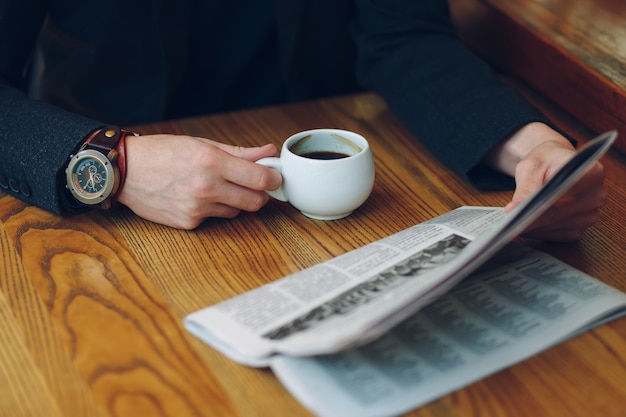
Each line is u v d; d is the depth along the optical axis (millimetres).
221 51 1583
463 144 1150
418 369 737
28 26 1290
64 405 728
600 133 1241
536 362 770
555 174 769
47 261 959
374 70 1396
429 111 1229
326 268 892
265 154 1041
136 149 1036
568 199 943
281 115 1354
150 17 1428
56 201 1043
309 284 854
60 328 835
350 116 1354
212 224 1042
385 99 1337
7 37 1266
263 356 740
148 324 841
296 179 1008
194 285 911
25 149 1062
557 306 831
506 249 952
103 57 1441
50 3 1408
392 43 1383
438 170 1182
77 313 861
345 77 1663
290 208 1080
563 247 980
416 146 1252
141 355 793
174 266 950
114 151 1028
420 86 1273
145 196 1027
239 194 1017
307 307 798
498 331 793
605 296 843
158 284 914
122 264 955
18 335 825
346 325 701
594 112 1244
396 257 888
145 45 1452
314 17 1546
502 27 1472
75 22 1420
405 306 693
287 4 1463
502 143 1129
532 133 1105
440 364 745
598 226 1029
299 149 1065
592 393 734
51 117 1089
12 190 1101
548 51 1336
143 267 949
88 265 952
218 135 1278
